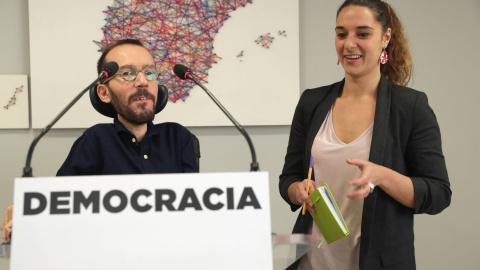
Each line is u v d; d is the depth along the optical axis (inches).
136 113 59.1
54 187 40.8
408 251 63.2
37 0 107.7
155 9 110.1
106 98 62.1
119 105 59.5
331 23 116.9
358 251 63.3
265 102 113.0
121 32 109.4
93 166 61.7
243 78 112.4
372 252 61.4
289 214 115.3
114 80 58.7
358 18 64.3
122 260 40.3
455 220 119.2
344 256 63.9
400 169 63.4
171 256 40.6
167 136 64.6
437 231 119.0
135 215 40.9
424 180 62.1
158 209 41.1
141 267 40.3
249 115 112.6
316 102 69.6
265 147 114.6
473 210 119.4
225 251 41.1
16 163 108.7
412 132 63.6
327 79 116.6
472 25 119.3
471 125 119.3
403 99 64.2
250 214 41.9
